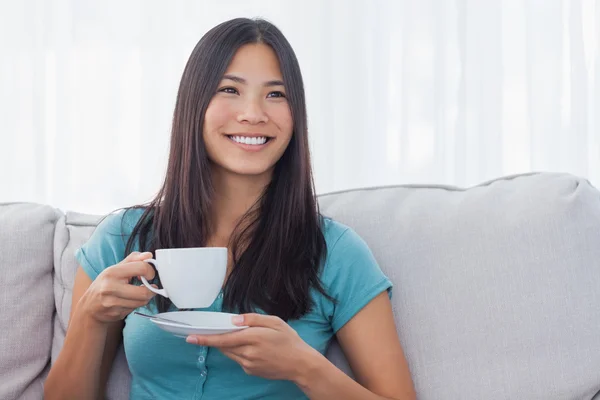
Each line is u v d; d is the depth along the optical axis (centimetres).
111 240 144
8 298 142
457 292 137
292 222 140
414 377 135
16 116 227
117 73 229
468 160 230
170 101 229
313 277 137
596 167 228
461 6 229
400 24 231
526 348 131
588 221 135
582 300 131
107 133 229
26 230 148
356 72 231
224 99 137
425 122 229
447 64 230
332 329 142
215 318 115
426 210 146
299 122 141
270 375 115
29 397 140
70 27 229
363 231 148
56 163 228
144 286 115
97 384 132
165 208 143
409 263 142
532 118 229
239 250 141
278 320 114
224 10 230
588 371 127
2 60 227
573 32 227
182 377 133
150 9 229
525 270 134
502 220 139
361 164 232
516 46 229
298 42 232
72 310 139
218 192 144
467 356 133
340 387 120
